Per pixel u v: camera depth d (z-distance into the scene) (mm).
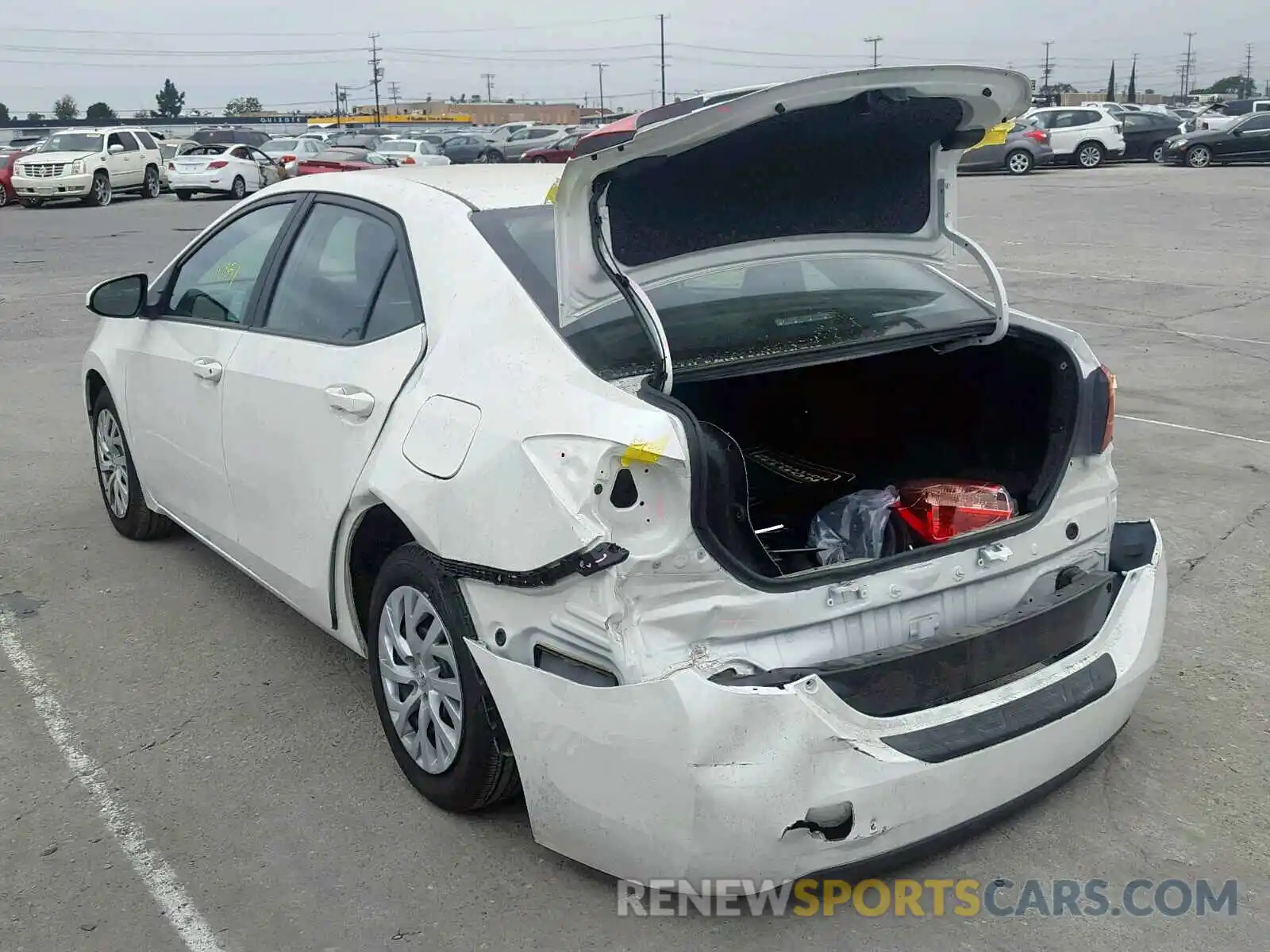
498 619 2893
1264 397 8008
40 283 14445
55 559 5359
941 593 2984
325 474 3500
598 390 2746
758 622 2703
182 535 5688
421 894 2982
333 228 3896
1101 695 3027
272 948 2803
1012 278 13453
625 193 2834
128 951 2801
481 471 2848
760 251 3131
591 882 3012
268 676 4219
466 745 3074
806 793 2559
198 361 4293
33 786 3518
